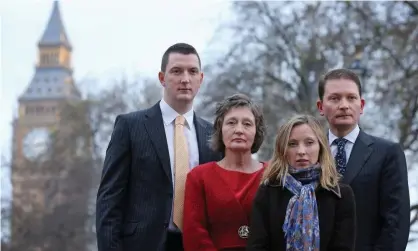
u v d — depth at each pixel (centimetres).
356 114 524
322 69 2080
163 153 522
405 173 504
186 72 537
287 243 438
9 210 4044
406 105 1856
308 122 465
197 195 489
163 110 543
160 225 509
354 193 498
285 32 2183
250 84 2197
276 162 464
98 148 4322
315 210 440
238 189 485
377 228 499
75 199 4172
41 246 4025
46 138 4719
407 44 1878
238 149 490
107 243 501
